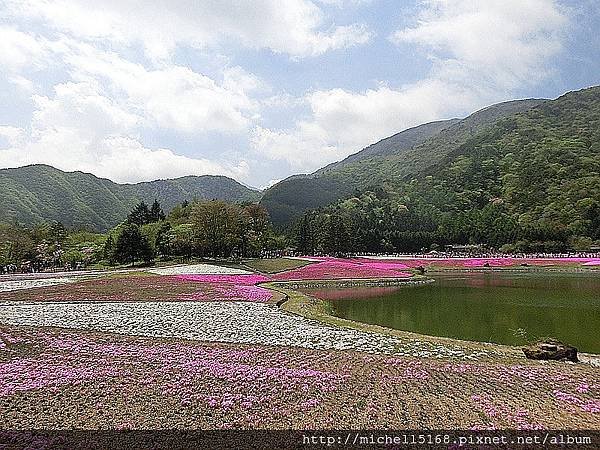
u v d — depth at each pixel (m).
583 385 16.73
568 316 33.91
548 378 17.62
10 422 13.23
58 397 15.22
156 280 56.50
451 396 15.49
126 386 16.30
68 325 27.97
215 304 37.66
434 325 30.69
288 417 13.64
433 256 120.69
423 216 179.12
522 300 42.75
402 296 46.59
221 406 14.45
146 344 23.03
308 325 28.58
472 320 32.59
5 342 22.97
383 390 16.03
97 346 22.44
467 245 140.25
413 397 15.36
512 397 15.45
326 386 16.36
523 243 128.50
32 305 37.03
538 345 21.50
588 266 91.56
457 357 21.23
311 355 21.08
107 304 37.56
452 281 63.78
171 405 14.53
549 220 146.50
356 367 19.00
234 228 96.38
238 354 21.05
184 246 95.31
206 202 101.94
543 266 92.56
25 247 87.62
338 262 90.12
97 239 120.19
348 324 29.03
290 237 142.50
